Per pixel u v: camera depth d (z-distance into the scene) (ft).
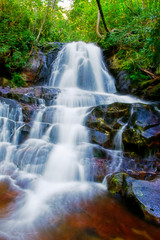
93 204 8.62
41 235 6.35
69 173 11.62
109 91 28.60
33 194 9.42
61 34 50.57
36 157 12.16
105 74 30.76
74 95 21.07
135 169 11.68
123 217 7.57
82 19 52.75
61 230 6.66
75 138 14.73
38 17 36.86
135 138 12.59
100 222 7.22
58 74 31.04
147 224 6.97
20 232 6.45
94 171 11.35
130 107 15.23
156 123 13.79
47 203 8.63
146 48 18.07
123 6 34.35
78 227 6.86
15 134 14.57
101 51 35.14
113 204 8.64
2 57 23.58
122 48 29.35
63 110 17.40
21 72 26.21
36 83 28.35
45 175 11.54
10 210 7.84
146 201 7.63
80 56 33.47
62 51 34.35
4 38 24.02
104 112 15.70
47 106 19.27
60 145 13.96
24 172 11.80
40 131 15.24
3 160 12.85
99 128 14.62
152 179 9.73
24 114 16.49
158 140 12.44
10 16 26.20
